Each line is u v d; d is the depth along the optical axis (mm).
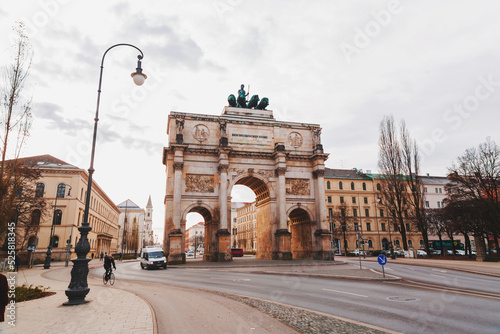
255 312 11750
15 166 15648
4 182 15141
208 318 10820
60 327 9531
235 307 12742
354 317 11133
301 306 13242
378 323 10250
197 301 14211
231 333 8992
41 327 9547
